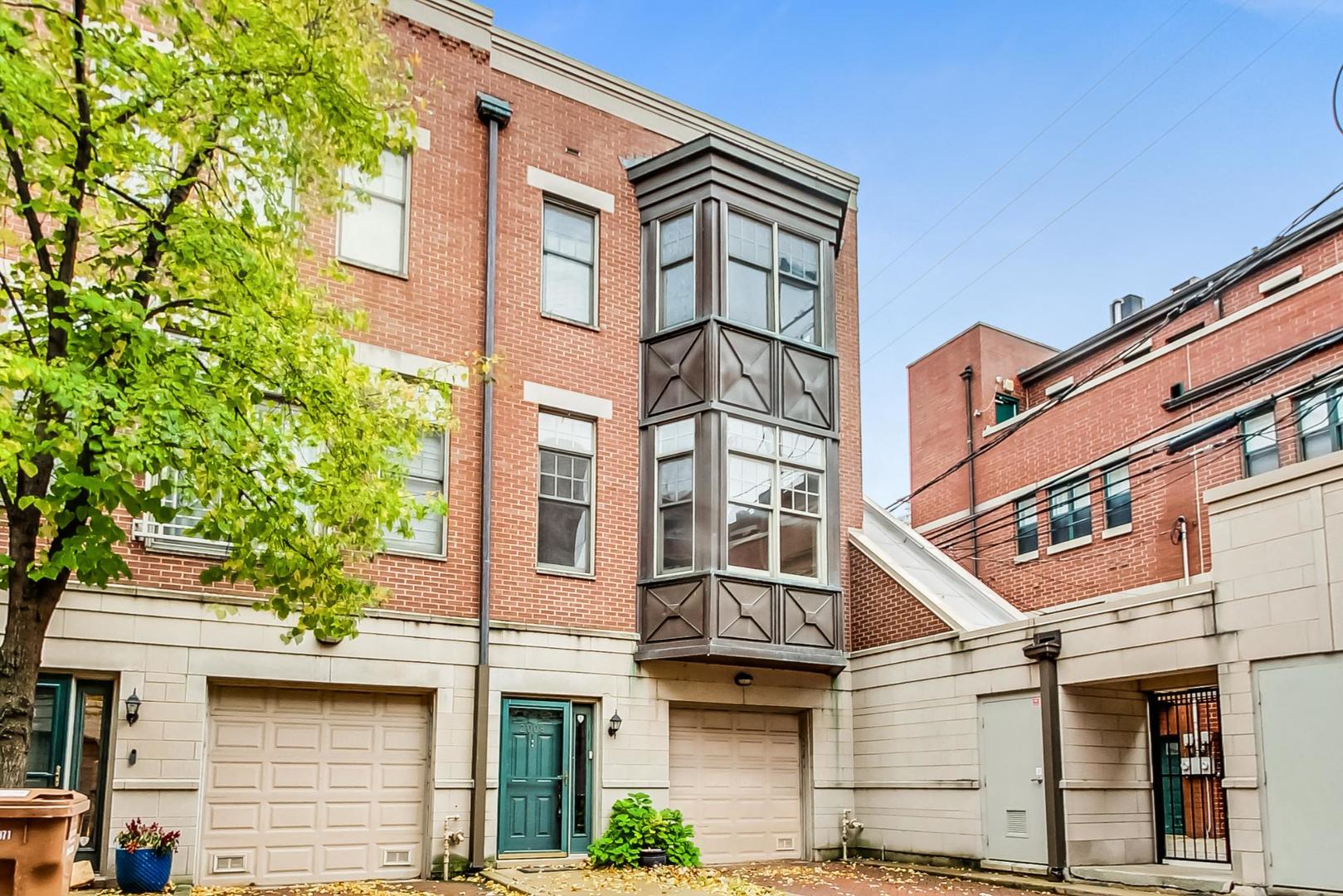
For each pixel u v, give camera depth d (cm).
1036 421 2517
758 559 1680
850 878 1521
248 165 980
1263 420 1944
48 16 912
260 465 1131
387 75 1094
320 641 1382
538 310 1653
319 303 1062
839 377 1858
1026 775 1505
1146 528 2136
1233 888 1243
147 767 1249
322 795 1384
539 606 1575
